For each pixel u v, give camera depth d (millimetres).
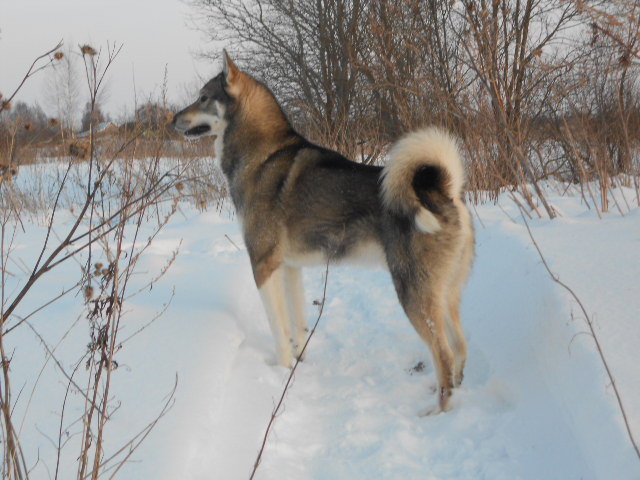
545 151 8852
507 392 3107
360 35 11953
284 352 3791
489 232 5129
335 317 4719
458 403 3152
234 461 2516
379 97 9000
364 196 3516
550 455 2443
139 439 2383
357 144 9023
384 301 5000
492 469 2492
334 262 3752
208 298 4441
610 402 2303
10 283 4504
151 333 3518
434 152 3141
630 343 2684
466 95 7043
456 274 3324
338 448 2844
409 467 2625
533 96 7594
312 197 3713
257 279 3910
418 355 3932
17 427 2363
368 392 3443
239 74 4078
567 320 3004
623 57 4555
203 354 3309
